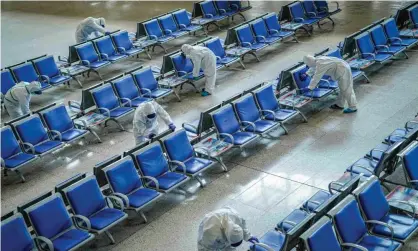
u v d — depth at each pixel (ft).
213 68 43.21
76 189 25.80
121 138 37.91
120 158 28.68
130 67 52.44
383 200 23.76
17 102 40.68
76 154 36.35
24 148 34.35
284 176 31.17
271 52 52.08
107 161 27.81
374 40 44.91
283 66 48.01
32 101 46.26
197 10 60.54
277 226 23.65
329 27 57.26
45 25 71.51
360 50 43.60
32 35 67.26
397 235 22.43
